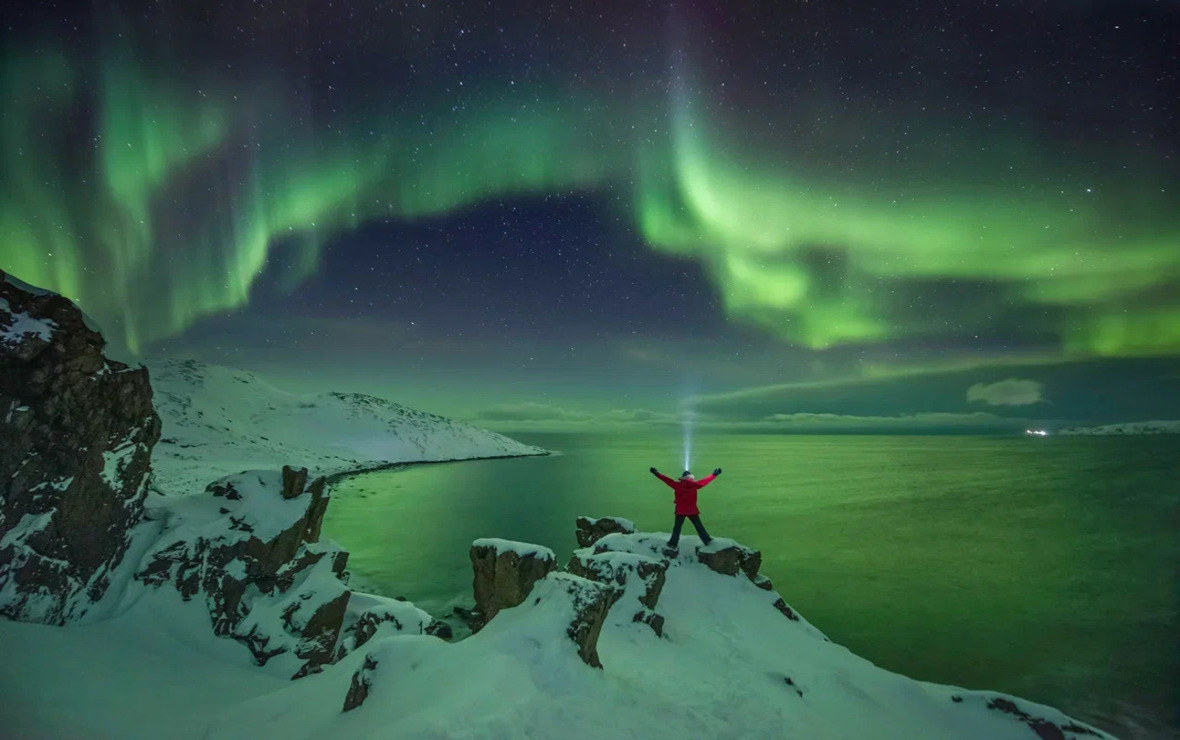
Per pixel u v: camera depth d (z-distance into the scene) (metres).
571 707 5.09
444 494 61.34
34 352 10.55
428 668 5.78
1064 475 84.31
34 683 7.33
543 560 10.43
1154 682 15.35
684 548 11.91
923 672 16.20
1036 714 7.44
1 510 10.17
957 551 32.81
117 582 11.54
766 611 10.48
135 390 12.74
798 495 61.38
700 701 6.17
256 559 12.63
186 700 8.12
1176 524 42.16
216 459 73.06
